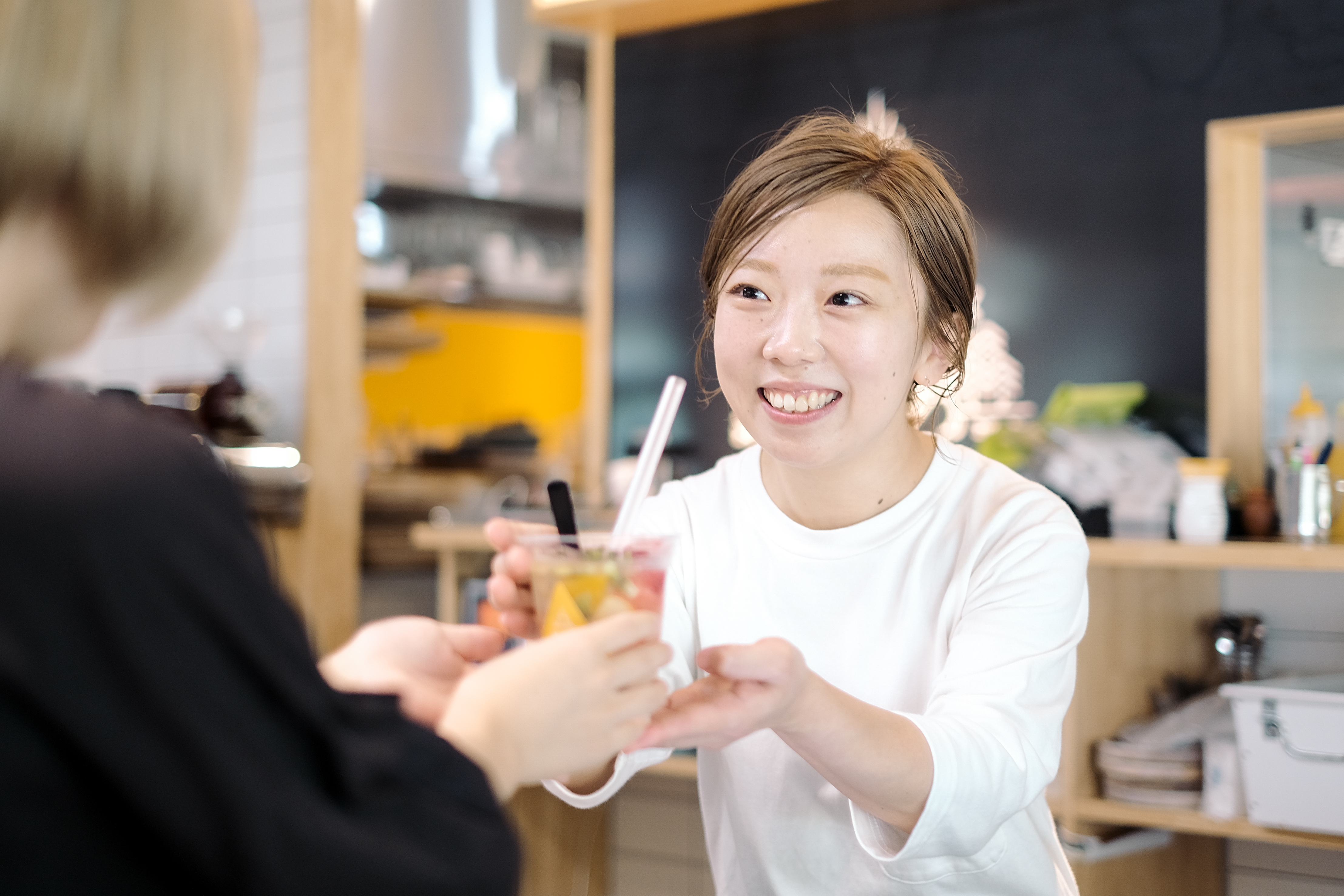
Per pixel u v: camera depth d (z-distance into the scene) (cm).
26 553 54
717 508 135
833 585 124
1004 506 118
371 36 459
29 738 54
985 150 322
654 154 362
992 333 321
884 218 111
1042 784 102
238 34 67
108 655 54
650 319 361
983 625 109
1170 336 296
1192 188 294
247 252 389
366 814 59
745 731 83
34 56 60
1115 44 304
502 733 69
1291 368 284
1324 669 258
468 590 308
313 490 371
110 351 418
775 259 112
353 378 381
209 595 56
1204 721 230
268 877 54
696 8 341
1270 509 260
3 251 63
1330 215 278
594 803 114
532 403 704
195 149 64
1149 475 280
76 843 55
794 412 115
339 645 375
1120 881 233
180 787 54
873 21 335
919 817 93
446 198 492
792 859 121
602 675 74
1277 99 283
